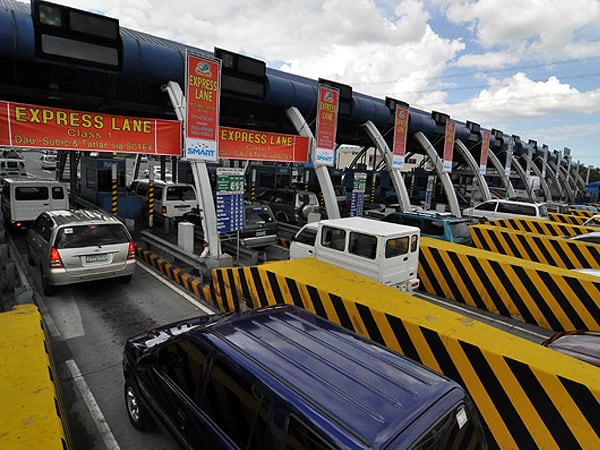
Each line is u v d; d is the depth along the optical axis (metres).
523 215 18.92
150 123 9.98
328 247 8.14
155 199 15.62
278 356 3.00
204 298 8.12
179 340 3.60
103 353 5.87
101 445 4.05
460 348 4.15
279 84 13.89
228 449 2.82
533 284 7.70
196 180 10.22
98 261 7.88
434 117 21.33
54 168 40.31
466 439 2.67
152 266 10.49
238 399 2.85
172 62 11.57
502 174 28.06
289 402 2.49
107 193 16.73
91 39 9.77
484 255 8.61
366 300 5.27
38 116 8.60
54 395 3.21
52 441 2.65
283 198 18.06
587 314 7.10
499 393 3.89
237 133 11.79
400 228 7.76
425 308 5.07
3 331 4.34
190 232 10.13
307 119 16.50
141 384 3.99
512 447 3.82
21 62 11.81
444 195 33.97
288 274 6.34
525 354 3.91
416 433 2.26
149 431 4.25
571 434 3.49
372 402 2.50
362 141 28.72
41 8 9.02
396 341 4.75
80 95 13.14
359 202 15.16
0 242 9.87
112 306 7.63
